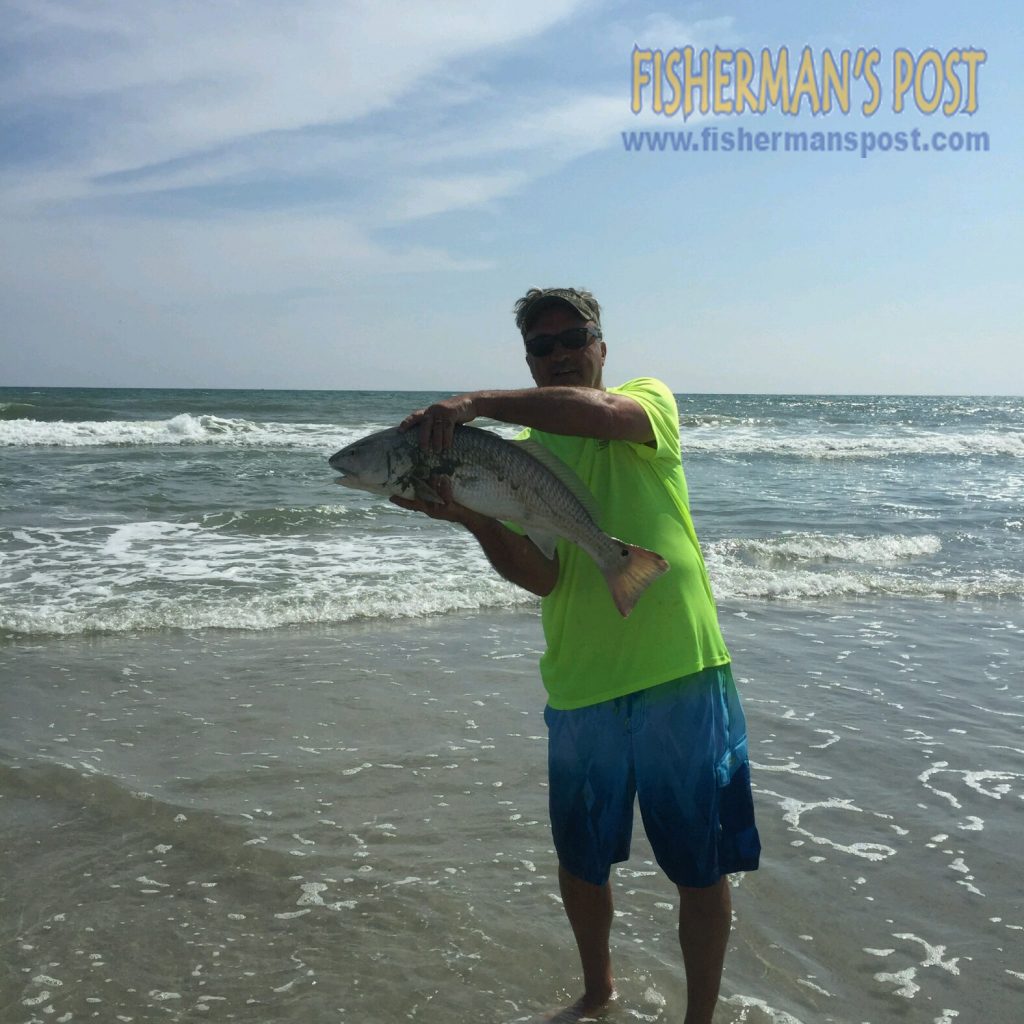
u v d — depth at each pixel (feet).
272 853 12.68
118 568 30.32
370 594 27.04
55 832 13.11
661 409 8.34
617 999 9.78
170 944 10.61
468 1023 9.45
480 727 17.49
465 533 37.86
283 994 9.79
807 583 29.89
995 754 16.42
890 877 12.21
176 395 219.20
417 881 12.10
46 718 17.46
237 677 20.11
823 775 15.46
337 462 7.72
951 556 35.01
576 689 8.48
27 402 137.39
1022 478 61.36
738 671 21.01
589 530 7.93
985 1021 9.47
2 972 9.99
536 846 13.12
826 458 75.61
